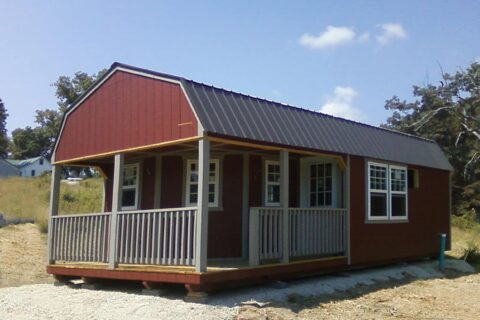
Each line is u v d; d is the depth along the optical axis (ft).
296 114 37.40
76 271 36.88
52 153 42.06
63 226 39.17
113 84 36.76
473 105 136.56
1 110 257.55
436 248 53.36
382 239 44.29
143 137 33.24
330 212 38.58
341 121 42.70
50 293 34.91
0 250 55.01
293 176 43.78
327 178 41.93
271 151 39.19
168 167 41.19
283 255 33.35
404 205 48.26
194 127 29.22
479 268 53.98
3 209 79.25
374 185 44.06
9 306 31.17
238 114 31.68
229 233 38.78
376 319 28.40
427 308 32.19
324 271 38.42
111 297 31.27
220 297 29.25
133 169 43.96
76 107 40.45
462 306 33.40
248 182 39.60
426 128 140.26
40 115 247.70
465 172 127.65
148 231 31.58
